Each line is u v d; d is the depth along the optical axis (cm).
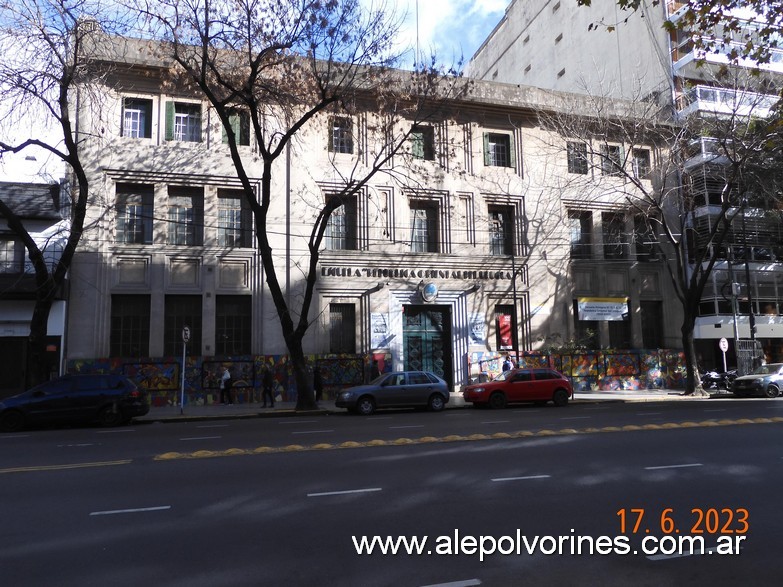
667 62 3158
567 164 2975
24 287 2084
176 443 1217
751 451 1027
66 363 2155
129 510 672
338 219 2605
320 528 599
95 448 1157
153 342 2283
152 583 461
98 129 2269
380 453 1038
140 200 2367
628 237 3019
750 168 2572
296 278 2466
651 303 3073
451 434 1298
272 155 1981
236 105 2194
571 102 2955
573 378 2798
